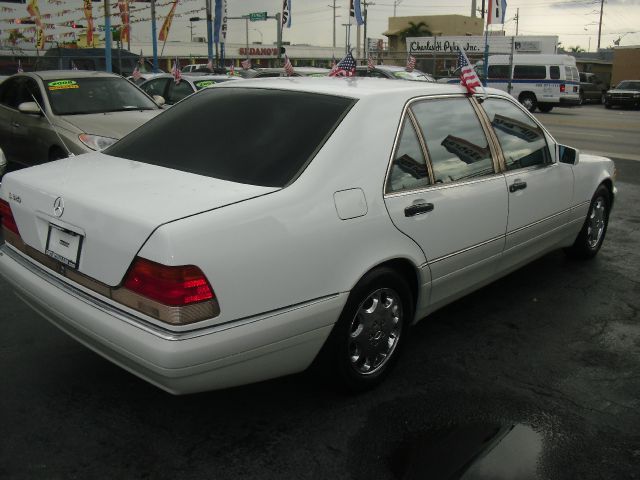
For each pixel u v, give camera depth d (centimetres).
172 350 244
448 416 317
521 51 3341
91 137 693
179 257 244
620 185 926
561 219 484
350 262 299
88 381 341
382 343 335
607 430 310
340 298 295
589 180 520
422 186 344
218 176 298
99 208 270
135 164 327
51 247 300
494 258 409
